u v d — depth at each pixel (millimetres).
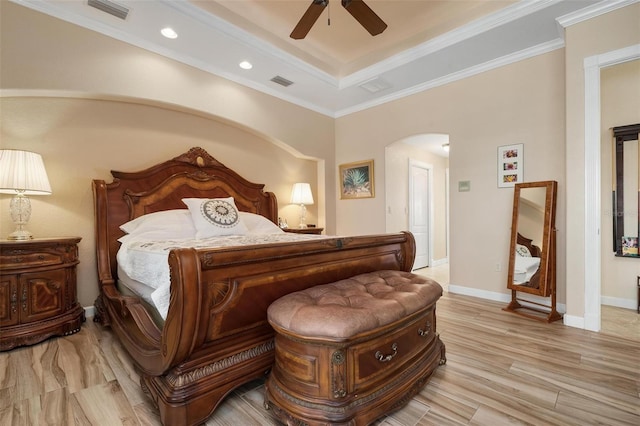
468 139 3652
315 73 3822
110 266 2865
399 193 5090
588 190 2537
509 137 3322
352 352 1318
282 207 4734
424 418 1441
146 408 1529
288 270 1720
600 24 2479
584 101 2557
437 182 6293
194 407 1356
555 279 2871
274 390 1446
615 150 3328
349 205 5102
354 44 3547
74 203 2836
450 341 2318
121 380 1784
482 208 3541
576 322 2604
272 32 3295
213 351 1502
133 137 3205
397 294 1641
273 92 4246
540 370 1875
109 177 3045
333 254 1979
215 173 3795
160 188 3279
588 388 1677
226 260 1404
